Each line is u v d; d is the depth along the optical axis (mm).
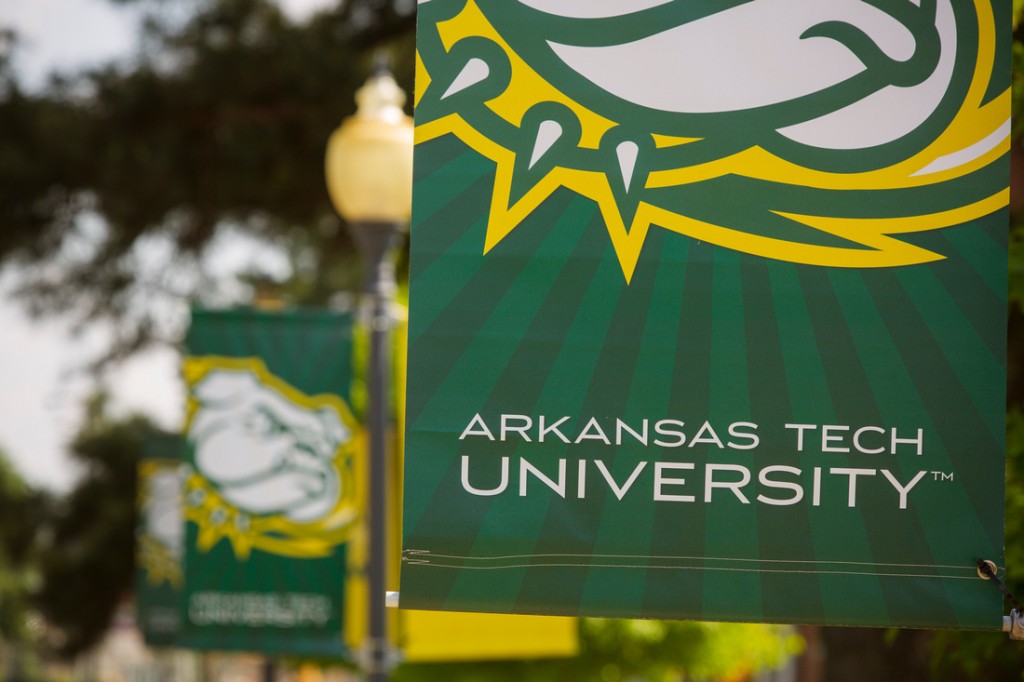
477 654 13125
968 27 5801
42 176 20516
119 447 38062
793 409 5645
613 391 5621
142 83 20250
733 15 5785
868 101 5777
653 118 5730
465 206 5656
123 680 65438
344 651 12789
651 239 5688
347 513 12867
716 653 17516
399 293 18578
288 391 12891
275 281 29812
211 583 12797
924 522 5609
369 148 10828
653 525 5586
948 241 5734
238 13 20578
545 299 5641
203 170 20812
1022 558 7980
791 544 5594
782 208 5719
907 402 5652
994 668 9445
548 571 5551
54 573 37781
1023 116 8156
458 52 5707
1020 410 8742
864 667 14508
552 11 5738
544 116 5711
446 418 5582
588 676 16781
